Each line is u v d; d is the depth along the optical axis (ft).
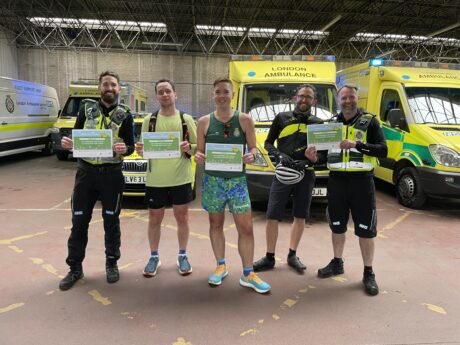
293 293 11.83
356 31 65.62
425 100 23.02
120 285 12.17
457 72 25.05
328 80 21.89
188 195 12.78
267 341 9.36
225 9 55.62
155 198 12.48
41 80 68.39
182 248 13.21
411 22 61.77
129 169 21.42
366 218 11.97
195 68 71.46
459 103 23.07
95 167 11.71
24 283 12.18
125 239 16.60
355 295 11.73
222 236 12.48
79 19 63.10
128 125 12.02
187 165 12.66
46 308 10.69
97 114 11.79
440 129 21.43
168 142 11.75
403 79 23.89
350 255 15.02
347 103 12.05
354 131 12.06
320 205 22.45
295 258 13.70
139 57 70.08
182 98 71.67
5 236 16.72
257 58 22.81
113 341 9.26
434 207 22.97
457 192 20.02
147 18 61.98
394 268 13.82
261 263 13.48
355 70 28.99
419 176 21.67
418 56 75.77
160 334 9.59
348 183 12.04
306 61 22.85
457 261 14.60
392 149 24.06
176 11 58.03
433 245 16.38
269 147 13.25
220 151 11.32
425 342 9.39
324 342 9.36
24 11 58.75
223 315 10.50
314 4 54.13
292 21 61.87
